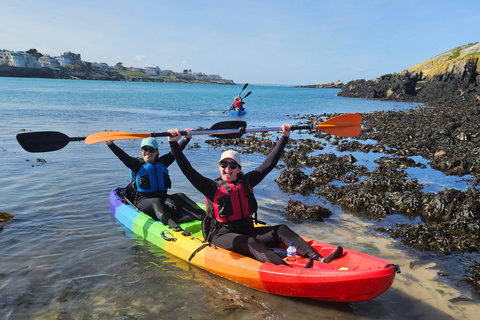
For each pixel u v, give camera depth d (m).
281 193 7.42
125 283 4.00
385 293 3.82
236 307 3.60
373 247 4.93
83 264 4.39
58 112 21.23
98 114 21.22
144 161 5.58
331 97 56.09
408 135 14.16
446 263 4.48
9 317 3.35
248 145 12.78
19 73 146.62
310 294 3.59
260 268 3.82
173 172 8.67
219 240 4.29
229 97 50.62
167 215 5.07
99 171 8.47
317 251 4.14
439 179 8.29
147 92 58.25
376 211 6.32
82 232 5.29
